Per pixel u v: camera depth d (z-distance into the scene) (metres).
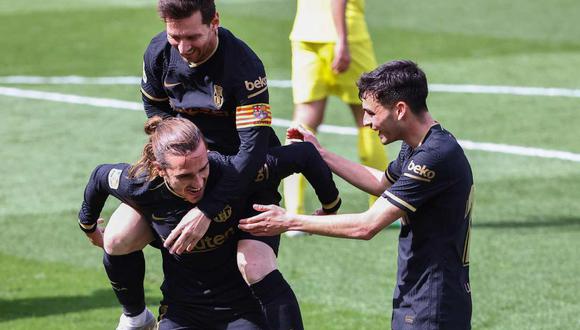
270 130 7.92
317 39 12.81
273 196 7.98
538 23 29.41
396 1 33.41
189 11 7.27
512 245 12.67
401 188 7.36
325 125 19.20
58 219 13.95
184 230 7.32
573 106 20.06
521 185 15.20
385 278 11.70
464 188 7.42
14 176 15.88
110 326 10.26
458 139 17.81
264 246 7.70
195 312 7.91
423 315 7.44
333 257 12.41
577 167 16.11
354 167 8.29
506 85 22.05
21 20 30.64
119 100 21.08
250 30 28.48
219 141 7.97
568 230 13.20
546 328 10.20
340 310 10.73
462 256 7.53
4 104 20.78
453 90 21.64
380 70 7.39
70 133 18.47
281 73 23.47
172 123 7.18
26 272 11.95
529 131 18.25
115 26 29.48
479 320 10.44
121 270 8.13
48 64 24.81
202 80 7.74
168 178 7.21
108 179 7.71
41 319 10.42
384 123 7.42
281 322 7.52
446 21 29.89
